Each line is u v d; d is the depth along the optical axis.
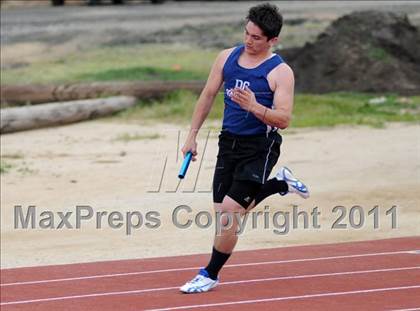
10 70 75.19
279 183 21.42
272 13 20.50
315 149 48.19
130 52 80.25
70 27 86.50
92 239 33.03
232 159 21.19
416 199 36.81
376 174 41.56
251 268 25.47
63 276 25.80
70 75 73.06
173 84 66.69
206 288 22.28
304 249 28.66
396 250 27.80
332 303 20.95
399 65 68.06
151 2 97.31
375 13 71.31
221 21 86.62
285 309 20.45
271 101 20.78
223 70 21.11
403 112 60.03
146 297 22.30
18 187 42.16
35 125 58.84
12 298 23.02
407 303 20.84
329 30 71.12
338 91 66.88
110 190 40.84
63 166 46.66
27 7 98.88
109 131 57.16
